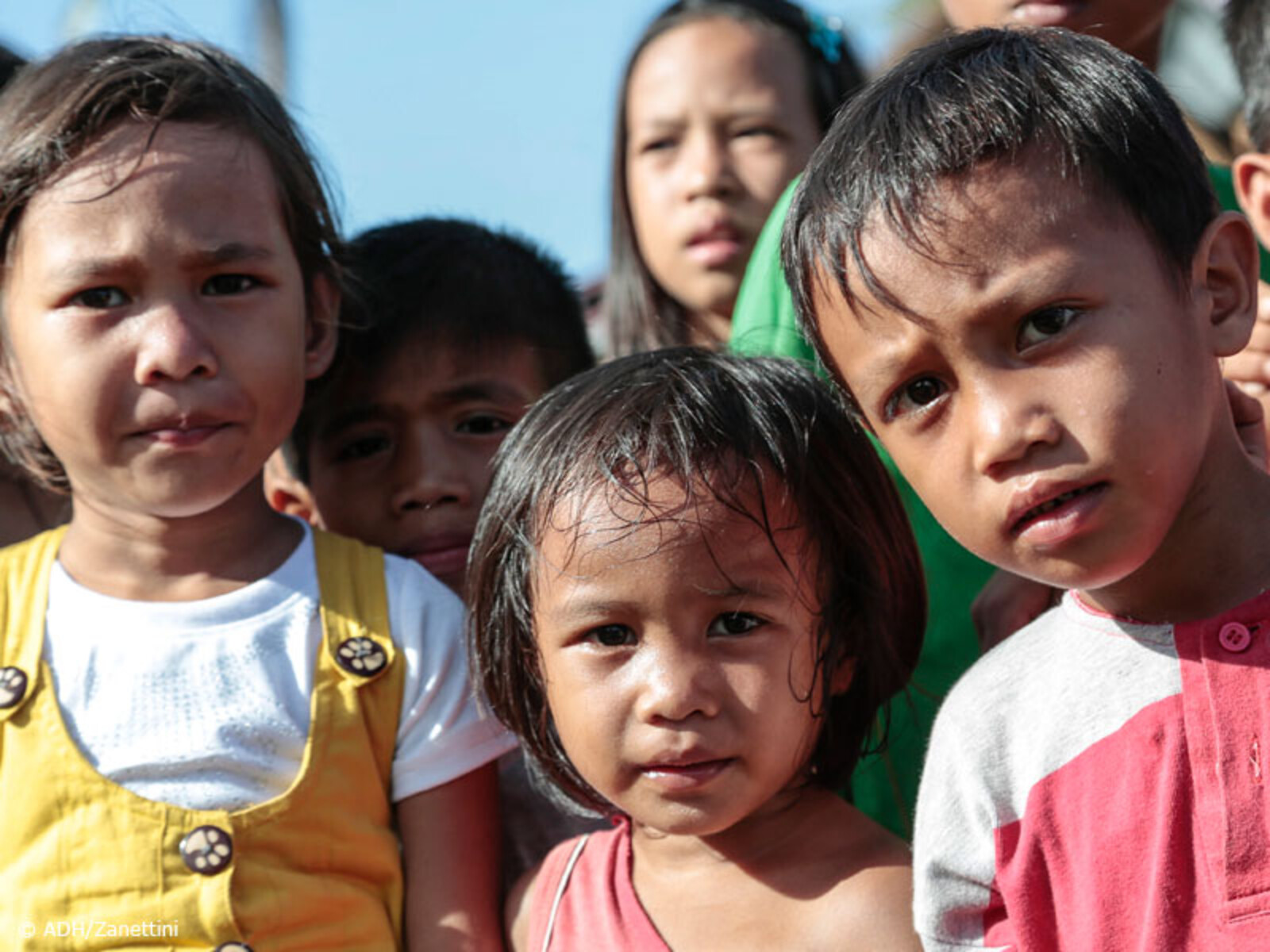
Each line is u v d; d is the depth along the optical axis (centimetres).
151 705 233
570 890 229
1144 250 171
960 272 169
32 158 237
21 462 269
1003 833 189
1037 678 194
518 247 333
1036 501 168
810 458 218
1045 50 187
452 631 248
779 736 209
